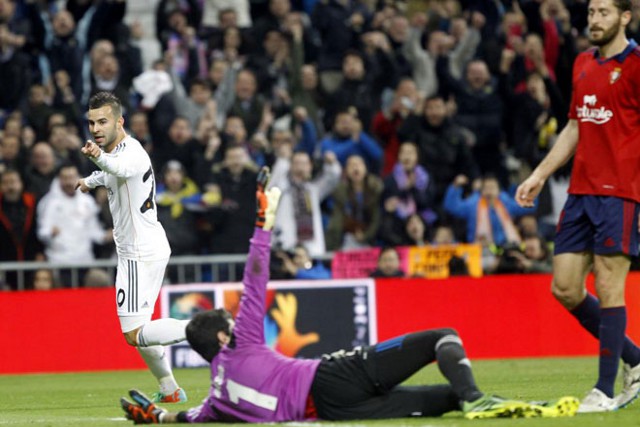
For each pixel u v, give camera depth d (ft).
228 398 69.46
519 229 175.01
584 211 79.10
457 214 176.04
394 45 208.54
